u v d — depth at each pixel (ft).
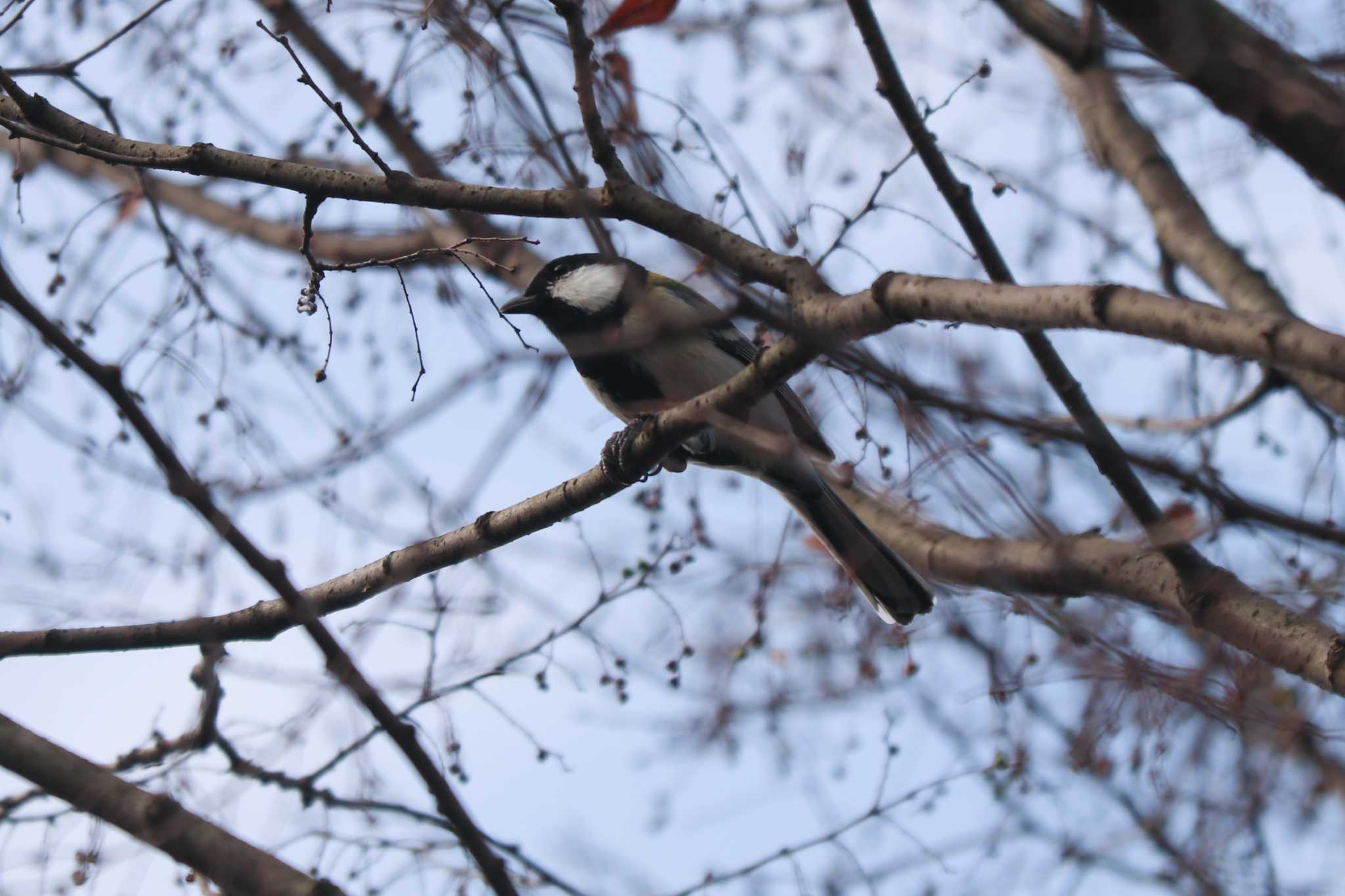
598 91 23.72
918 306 19.54
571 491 26.94
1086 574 26.02
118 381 20.18
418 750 22.34
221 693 27.02
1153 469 18.42
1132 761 28.12
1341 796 27.17
